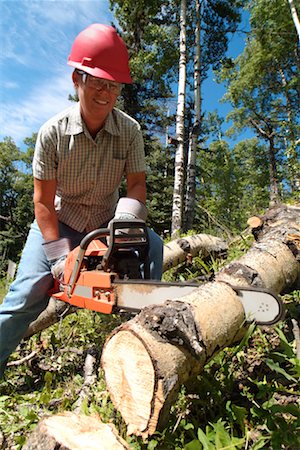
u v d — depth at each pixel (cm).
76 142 217
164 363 139
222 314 159
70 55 208
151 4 1442
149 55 1408
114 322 323
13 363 280
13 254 2433
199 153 2764
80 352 294
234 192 2703
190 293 168
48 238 218
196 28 1366
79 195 240
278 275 229
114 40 200
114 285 175
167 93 1894
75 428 125
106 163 232
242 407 167
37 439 123
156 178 1922
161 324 143
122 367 147
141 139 242
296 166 1031
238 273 213
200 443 143
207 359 154
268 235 268
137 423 142
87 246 185
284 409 150
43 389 234
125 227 178
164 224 1905
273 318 158
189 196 1273
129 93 1930
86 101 204
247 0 1691
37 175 221
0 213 3819
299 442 140
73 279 193
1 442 186
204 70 1532
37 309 236
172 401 142
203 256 435
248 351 224
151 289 168
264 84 2228
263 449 146
